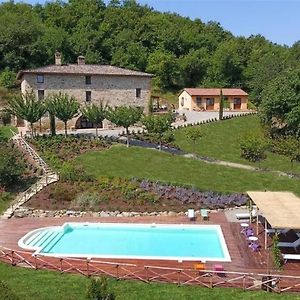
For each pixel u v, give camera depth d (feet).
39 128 173.78
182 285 56.44
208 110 244.42
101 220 89.97
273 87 173.27
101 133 164.76
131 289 55.21
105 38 329.52
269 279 55.98
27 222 88.28
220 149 150.71
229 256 67.92
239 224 86.53
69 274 60.08
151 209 94.43
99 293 42.52
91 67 187.52
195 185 108.06
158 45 357.41
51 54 285.84
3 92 230.07
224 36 412.16
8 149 126.82
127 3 411.34
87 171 114.93
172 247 75.72
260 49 365.40
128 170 118.21
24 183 107.24
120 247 75.77
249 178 118.83
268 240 75.92
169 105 268.41
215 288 55.62
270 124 173.06
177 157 133.49
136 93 187.73
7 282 56.95
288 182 117.29
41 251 70.90
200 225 84.99
